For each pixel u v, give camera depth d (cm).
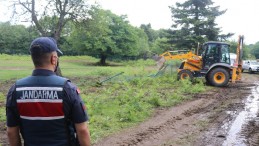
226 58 2231
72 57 6562
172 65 2578
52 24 2647
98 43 5600
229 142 831
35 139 275
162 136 877
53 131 274
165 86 1986
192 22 5438
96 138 827
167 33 5709
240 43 2256
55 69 298
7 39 7144
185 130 947
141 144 799
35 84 277
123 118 1032
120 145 782
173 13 5625
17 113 283
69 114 281
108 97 1477
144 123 1012
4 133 870
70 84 284
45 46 283
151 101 1328
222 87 2131
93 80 2350
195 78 2236
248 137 879
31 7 2472
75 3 2558
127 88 1842
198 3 5469
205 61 2228
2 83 2170
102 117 1052
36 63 285
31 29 2647
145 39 8081
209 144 812
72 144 285
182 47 5544
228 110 1274
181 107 1312
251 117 1141
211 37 5559
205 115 1169
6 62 4906
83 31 2808
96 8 2738
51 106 273
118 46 5919
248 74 3894
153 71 2880
